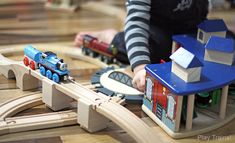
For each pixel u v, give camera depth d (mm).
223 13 2205
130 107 1087
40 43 1609
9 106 1023
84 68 1381
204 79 936
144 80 1044
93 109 941
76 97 973
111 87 1135
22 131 947
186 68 896
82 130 979
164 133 950
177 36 1247
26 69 1109
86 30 1841
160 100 961
